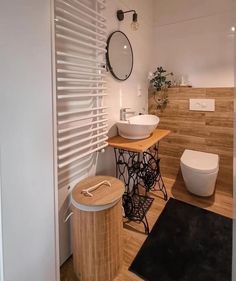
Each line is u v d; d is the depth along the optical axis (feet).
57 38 3.87
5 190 2.80
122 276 4.50
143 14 7.86
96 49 4.95
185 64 8.40
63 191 4.52
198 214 6.60
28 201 3.13
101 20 5.07
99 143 5.35
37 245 3.34
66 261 4.84
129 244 5.39
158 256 5.00
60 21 3.84
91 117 4.89
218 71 7.79
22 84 2.89
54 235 3.63
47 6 3.19
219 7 7.49
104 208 4.00
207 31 7.81
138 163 7.10
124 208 6.43
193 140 8.39
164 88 8.62
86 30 4.43
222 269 4.62
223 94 7.57
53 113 3.45
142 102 8.43
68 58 4.18
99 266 4.16
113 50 5.98
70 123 4.41
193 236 5.65
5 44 2.64
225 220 6.29
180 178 8.91
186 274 4.52
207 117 7.97
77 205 4.06
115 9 5.98
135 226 6.05
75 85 4.43
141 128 5.79
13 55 2.75
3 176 2.76
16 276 3.04
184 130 8.52
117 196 4.22
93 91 5.05
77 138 4.62
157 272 4.58
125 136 6.23
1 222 2.80
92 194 4.28
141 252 5.13
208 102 7.86
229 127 7.63
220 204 7.14
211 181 7.02
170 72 8.76
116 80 6.41
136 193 7.43
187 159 7.55
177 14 8.30
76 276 4.47
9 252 2.92
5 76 2.67
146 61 8.47
